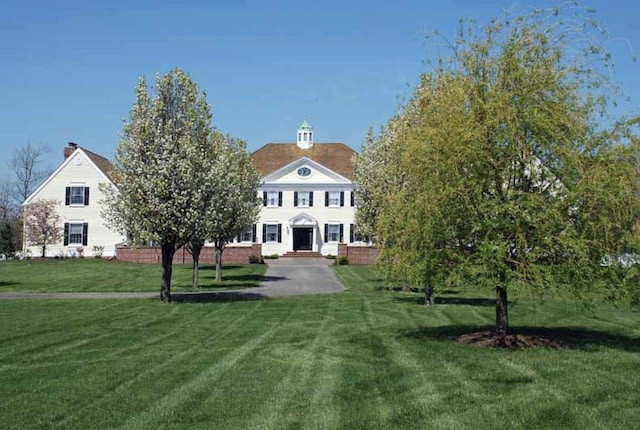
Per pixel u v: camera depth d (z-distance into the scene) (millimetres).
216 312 19359
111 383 9867
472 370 10617
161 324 16641
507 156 12227
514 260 12078
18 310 19625
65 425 7754
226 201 23328
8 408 8469
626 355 11922
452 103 12844
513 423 7762
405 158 13078
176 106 21938
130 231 21406
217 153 23328
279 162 61156
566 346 13031
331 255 53812
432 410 8305
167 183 21109
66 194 49875
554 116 12000
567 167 11953
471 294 26297
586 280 12008
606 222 11602
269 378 10203
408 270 12914
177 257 46750
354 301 22891
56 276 34156
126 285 29906
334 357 11945
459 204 12203
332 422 7840
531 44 12617
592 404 8570
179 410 8375
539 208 11906
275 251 56344
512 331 15086
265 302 22391
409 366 10992
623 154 12031
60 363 11469
